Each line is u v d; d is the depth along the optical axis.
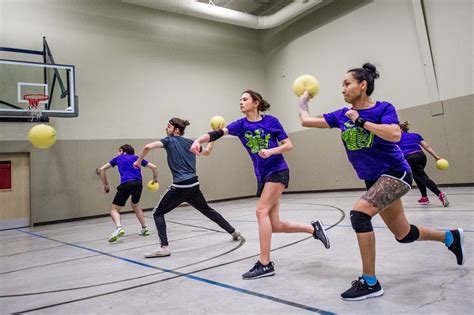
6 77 8.59
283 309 1.93
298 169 12.16
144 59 10.80
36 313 2.19
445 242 2.36
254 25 11.65
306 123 2.45
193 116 11.57
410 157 5.54
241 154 12.53
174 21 11.55
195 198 3.98
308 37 11.69
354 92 2.13
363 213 2.00
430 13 8.55
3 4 8.76
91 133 9.63
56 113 7.74
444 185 8.41
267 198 2.70
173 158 3.88
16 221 8.56
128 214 9.65
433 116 8.57
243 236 4.46
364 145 2.07
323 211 6.20
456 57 8.13
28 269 3.55
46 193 8.83
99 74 9.95
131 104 10.38
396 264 2.60
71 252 4.39
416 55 8.85
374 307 1.85
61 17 9.54
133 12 10.75
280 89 12.81
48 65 7.74
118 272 3.12
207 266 3.07
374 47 9.79
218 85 12.27
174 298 2.27
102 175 5.24
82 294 2.53
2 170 8.51
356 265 2.70
